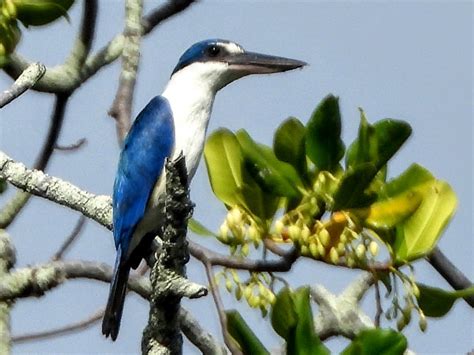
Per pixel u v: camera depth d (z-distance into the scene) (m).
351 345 10.56
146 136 12.94
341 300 12.49
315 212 11.11
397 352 10.53
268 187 11.11
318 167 11.26
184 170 9.50
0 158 11.43
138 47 13.82
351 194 10.99
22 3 13.20
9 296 12.41
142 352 9.96
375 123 11.22
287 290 10.68
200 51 13.40
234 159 11.48
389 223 11.23
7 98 11.11
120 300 11.94
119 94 13.49
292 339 10.62
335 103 11.23
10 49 13.28
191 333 11.69
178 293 9.66
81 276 12.55
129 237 12.18
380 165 11.28
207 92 13.28
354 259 11.18
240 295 11.10
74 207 11.84
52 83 13.76
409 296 11.23
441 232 11.38
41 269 12.47
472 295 12.41
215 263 11.16
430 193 11.51
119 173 12.87
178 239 9.66
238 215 11.16
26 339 12.73
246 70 13.33
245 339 10.75
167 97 13.24
